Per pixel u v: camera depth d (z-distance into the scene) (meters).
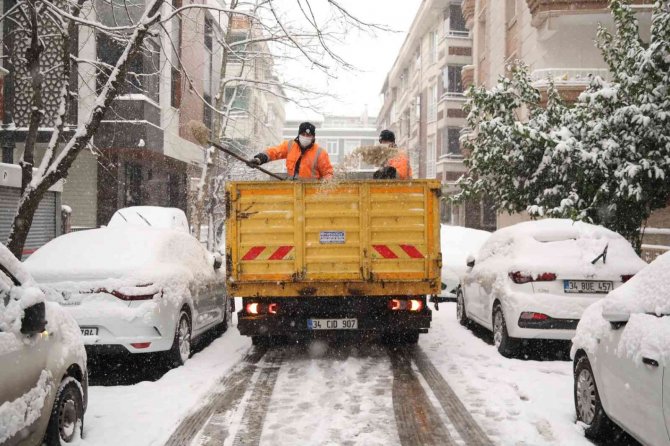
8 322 3.65
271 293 6.82
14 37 16.08
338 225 6.81
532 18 17.45
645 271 4.41
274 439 4.57
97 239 7.14
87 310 6.16
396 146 8.09
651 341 3.73
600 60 17.70
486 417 5.09
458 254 12.36
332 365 7.03
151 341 6.29
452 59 34.88
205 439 4.58
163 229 7.86
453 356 7.48
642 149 10.25
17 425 3.48
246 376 6.49
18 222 8.60
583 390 4.83
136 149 18.27
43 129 17.36
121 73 8.73
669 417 3.42
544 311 6.88
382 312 7.03
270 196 6.80
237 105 23.31
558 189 11.19
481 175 12.76
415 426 4.86
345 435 4.65
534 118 12.21
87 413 5.18
